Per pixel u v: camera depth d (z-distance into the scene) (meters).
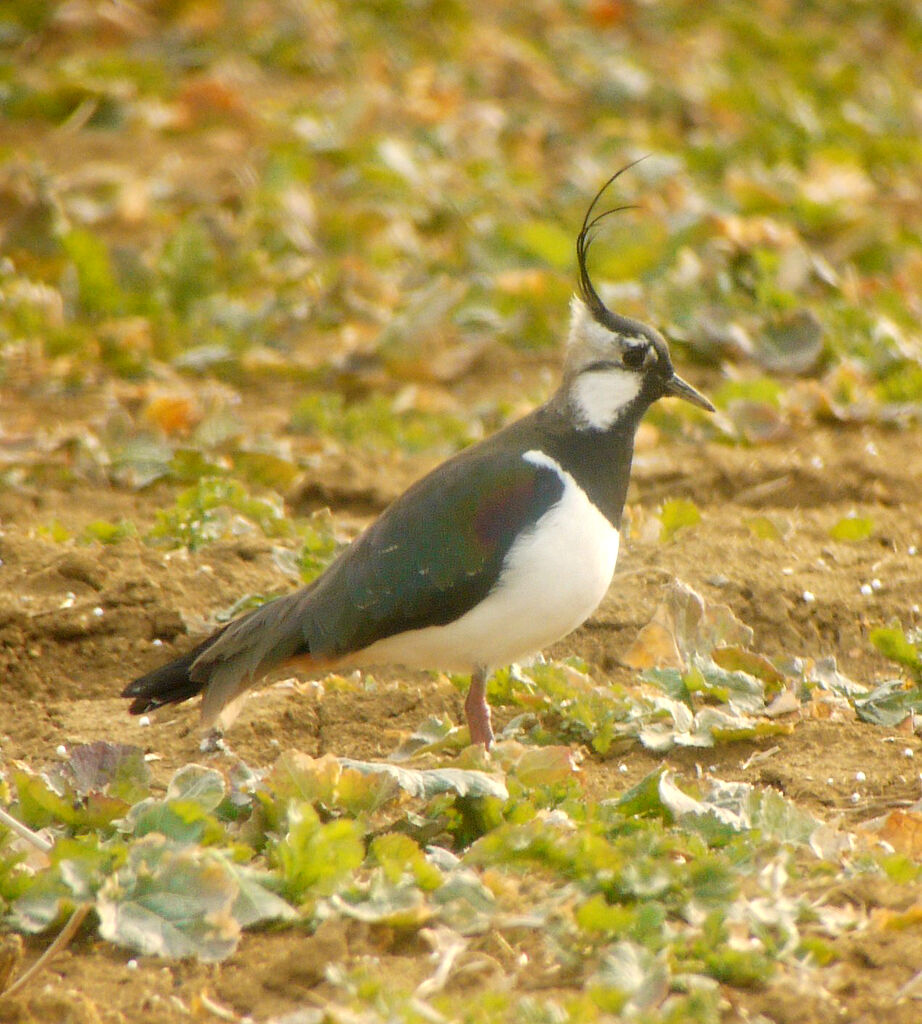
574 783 8.62
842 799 8.76
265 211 19.80
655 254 18.12
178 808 7.82
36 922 7.27
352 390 16.66
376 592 9.22
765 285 17.11
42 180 19.30
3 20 25.33
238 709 9.37
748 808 8.23
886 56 29.72
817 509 13.66
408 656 9.54
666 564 11.96
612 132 23.25
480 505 9.24
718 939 6.89
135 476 14.05
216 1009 6.72
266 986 6.95
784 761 9.23
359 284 18.53
